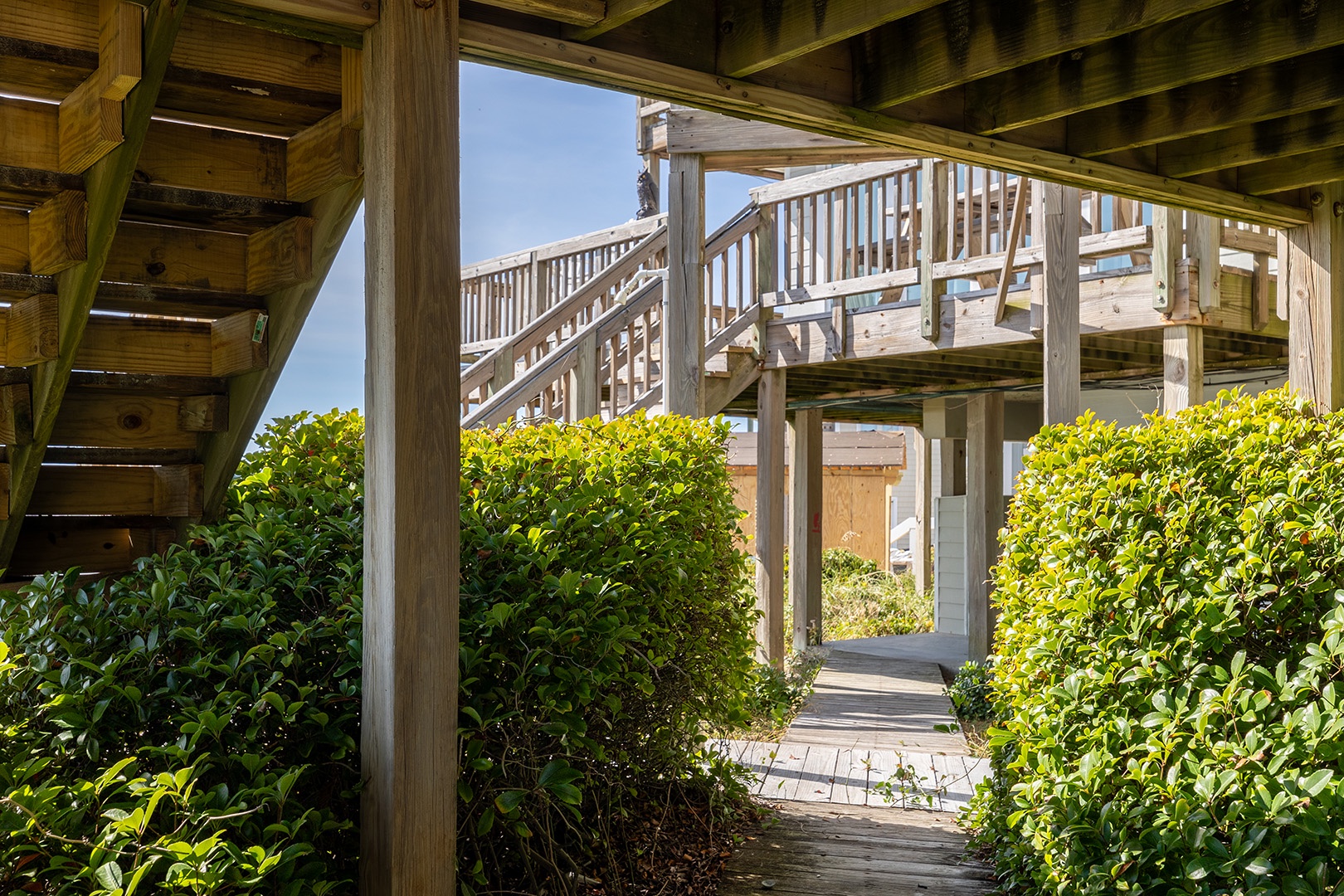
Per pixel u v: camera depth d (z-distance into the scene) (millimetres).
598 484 3561
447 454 2451
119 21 2371
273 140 3119
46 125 2711
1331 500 3201
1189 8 2693
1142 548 3309
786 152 6371
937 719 6969
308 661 2750
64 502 3574
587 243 9734
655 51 3039
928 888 3750
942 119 3641
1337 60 3391
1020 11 3039
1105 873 2709
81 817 2043
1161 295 6305
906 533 20375
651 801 4328
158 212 3068
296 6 2367
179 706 2570
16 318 3043
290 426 4086
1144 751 2896
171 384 3412
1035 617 3773
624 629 3193
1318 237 4629
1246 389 9516
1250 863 2295
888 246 10680
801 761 5617
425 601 2420
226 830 2281
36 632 2586
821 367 8648
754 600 4949
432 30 2459
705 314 8023
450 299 2457
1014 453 12906
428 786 2422
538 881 3443
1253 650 3082
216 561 3059
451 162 2469
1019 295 6977
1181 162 4203
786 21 2967
